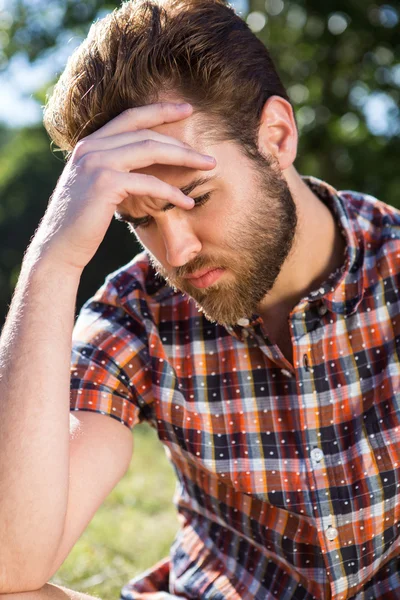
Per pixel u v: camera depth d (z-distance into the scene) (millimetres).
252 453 1795
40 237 1669
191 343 1870
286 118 1757
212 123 1611
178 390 1851
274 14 10219
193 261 1635
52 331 1601
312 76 10703
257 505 1810
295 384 1793
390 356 1792
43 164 25984
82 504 1676
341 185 11156
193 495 1936
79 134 1718
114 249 21312
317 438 1757
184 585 1917
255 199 1646
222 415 1828
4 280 26172
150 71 1625
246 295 1679
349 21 10086
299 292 1842
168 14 1668
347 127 11133
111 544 3445
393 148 10945
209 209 1599
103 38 1696
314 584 1768
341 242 1866
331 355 1780
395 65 10711
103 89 1660
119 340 1894
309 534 1761
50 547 1536
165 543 3502
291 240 1730
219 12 1710
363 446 1741
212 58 1627
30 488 1518
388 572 1785
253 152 1661
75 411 1797
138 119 1596
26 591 1537
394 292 1829
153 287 1955
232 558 1884
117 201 1600
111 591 2814
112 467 1756
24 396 1554
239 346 1837
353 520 1728
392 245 1860
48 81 10547
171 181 1585
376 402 1770
